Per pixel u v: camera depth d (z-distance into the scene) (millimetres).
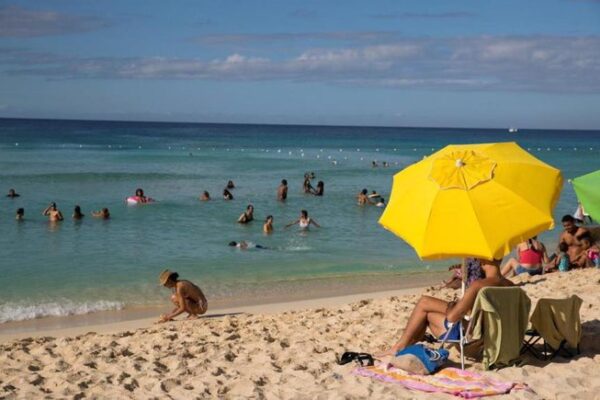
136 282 15719
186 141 98188
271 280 16219
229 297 14492
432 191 6781
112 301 14016
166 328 10820
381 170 49875
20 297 14219
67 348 9227
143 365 8180
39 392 7227
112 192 32781
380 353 8109
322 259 18812
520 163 6957
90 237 21203
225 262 18188
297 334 9719
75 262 17703
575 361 7426
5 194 31016
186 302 12156
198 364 8125
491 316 7137
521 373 7121
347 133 176375
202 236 21844
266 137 126875
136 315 13008
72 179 38156
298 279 16375
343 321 10523
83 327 11766
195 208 27953
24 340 9938
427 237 6539
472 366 7473
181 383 7469
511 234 6398
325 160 61438
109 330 11477
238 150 77000
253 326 10523
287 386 7164
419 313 7703
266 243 20953
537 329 7621
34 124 185375
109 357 8648
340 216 26750
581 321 9172
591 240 15719
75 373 7859
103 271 16781
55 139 92250
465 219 6500
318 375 7496
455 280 14078
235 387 7191
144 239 21078
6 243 19984
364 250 20172
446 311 7527
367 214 27375
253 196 32312
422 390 6762
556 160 70562
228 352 8680
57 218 24078
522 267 15148
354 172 47812
